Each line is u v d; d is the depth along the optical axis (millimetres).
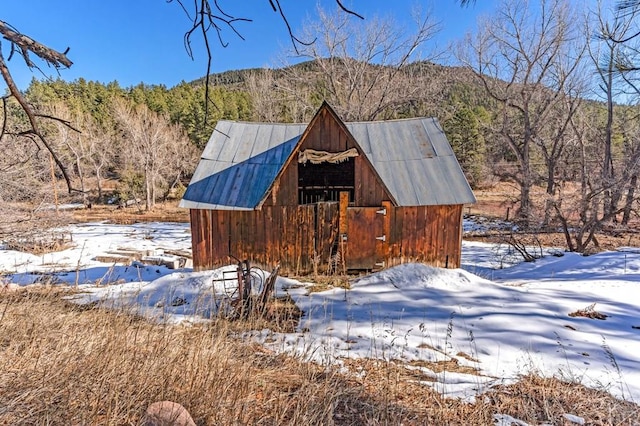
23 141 12727
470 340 5289
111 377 2855
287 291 7844
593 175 17891
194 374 3100
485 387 3928
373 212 9188
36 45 2090
